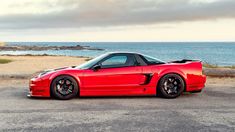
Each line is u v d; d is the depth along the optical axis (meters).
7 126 5.13
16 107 6.73
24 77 13.12
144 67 7.96
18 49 137.88
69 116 5.87
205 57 69.31
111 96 8.30
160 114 6.05
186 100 7.65
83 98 7.98
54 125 5.20
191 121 5.48
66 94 7.70
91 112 6.23
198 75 8.15
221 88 9.80
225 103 7.22
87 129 4.96
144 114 6.05
